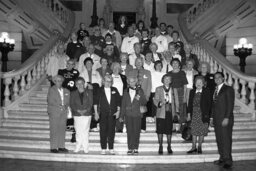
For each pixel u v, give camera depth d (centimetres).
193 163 799
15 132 947
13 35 1495
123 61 969
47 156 813
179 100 889
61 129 841
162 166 764
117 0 2027
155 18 1739
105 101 819
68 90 863
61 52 1068
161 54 1095
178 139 919
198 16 1581
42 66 1203
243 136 949
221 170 725
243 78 1066
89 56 1023
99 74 929
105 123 819
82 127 834
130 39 1168
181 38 1644
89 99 838
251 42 1455
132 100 816
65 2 1930
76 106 833
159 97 830
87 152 835
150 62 988
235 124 989
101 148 827
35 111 1034
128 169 729
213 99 790
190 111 839
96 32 1197
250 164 786
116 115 828
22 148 870
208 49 1220
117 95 829
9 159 816
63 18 1705
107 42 1142
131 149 822
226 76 1146
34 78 1147
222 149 769
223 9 1457
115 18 2012
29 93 1094
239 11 1410
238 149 886
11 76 1036
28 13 1410
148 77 916
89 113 838
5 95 1034
